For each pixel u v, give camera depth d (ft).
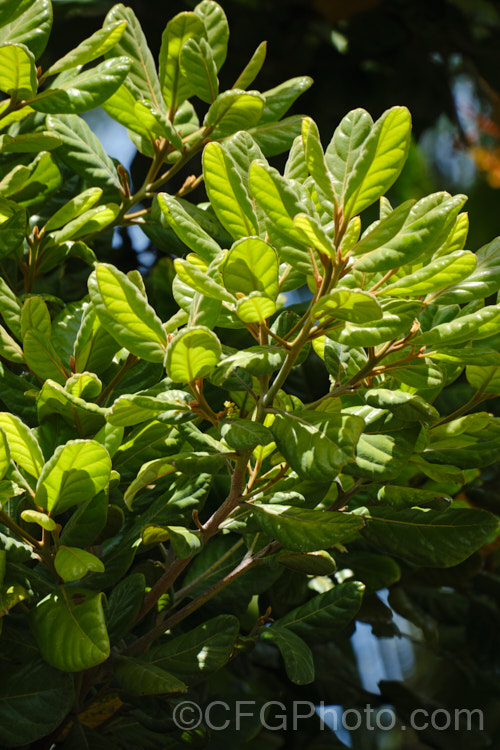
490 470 8.16
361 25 12.67
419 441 6.39
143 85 7.37
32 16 6.90
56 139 6.77
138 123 7.27
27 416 6.72
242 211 6.22
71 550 6.25
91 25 11.54
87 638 6.16
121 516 6.53
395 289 6.12
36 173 7.23
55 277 7.81
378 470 6.31
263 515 6.25
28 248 7.42
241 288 6.07
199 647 6.49
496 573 8.48
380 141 5.93
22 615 6.75
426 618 8.11
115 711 6.83
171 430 6.63
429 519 6.64
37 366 6.54
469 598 8.41
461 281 6.29
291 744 8.30
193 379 6.09
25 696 6.25
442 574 8.01
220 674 9.85
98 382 6.44
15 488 6.28
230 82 12.38
